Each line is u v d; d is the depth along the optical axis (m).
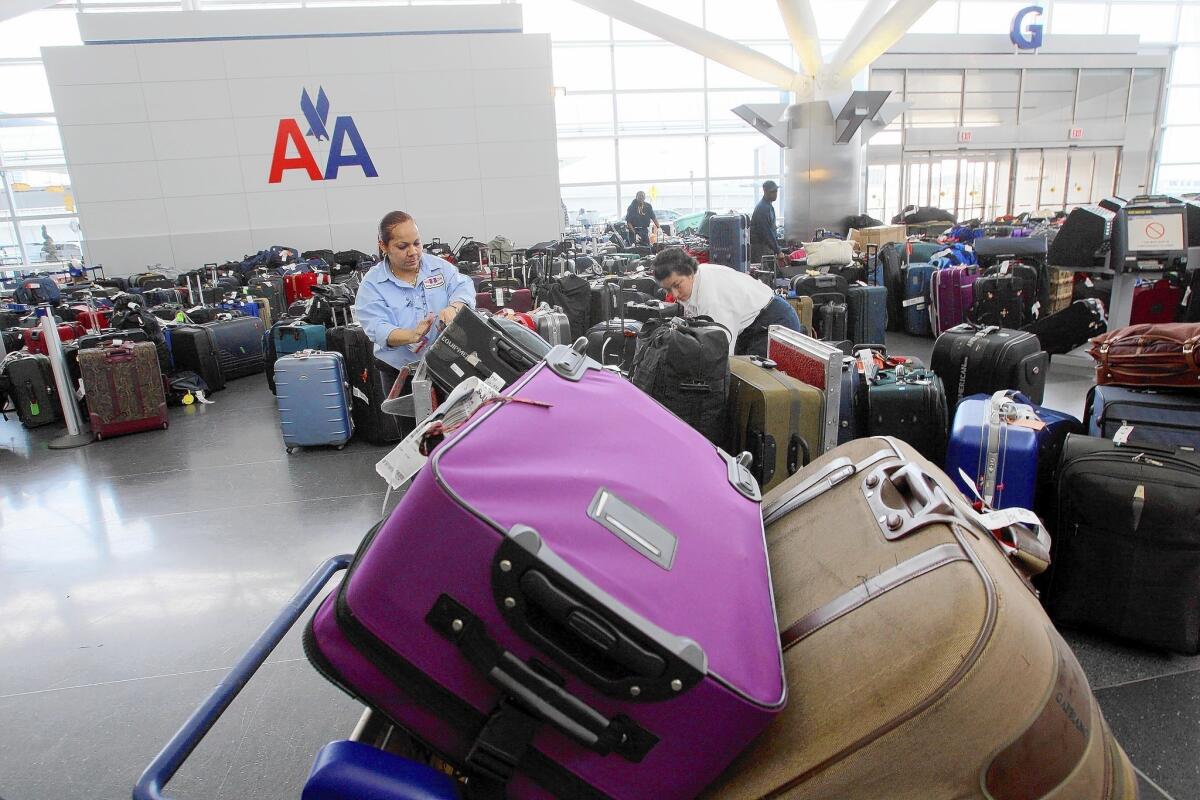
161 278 9.44
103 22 10.59
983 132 16.64
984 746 0.69
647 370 2.33
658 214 16.75
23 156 13.55
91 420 5.06
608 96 15.88
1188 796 1.55
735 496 1.11
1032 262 6.27
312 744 1.91
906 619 0.75
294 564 2.99
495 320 1.77
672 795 0.74
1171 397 2.35
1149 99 17.38
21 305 7.55
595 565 0.69
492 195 12.28
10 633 2.55
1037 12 16.02
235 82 11.11
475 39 11.65
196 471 4.29
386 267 2.88
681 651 0.66
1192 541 1.86
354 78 11.44
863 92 12.55
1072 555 2.04
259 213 11.62
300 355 4.49
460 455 0.76
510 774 0.71
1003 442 2.16
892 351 6.71
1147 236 5.04
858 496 1.07
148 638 2.48
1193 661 2.00
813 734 0.74
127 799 1.75
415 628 0.70
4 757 1.91
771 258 7.81
